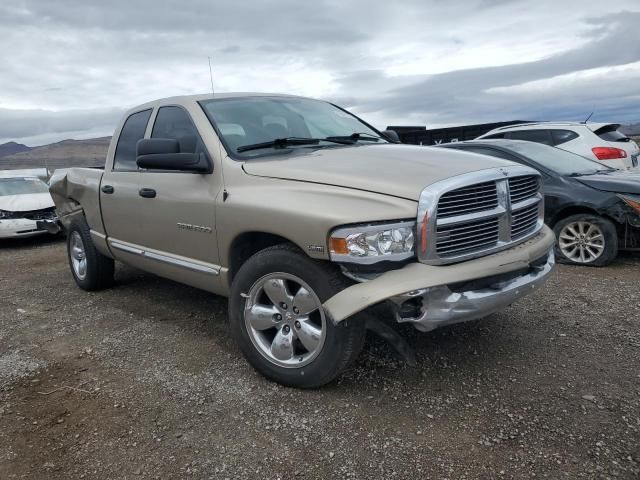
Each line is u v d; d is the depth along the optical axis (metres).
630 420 2.69
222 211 3.38
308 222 2.83
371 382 3.20
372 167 3.05
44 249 9.58
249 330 3.29
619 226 5.73
